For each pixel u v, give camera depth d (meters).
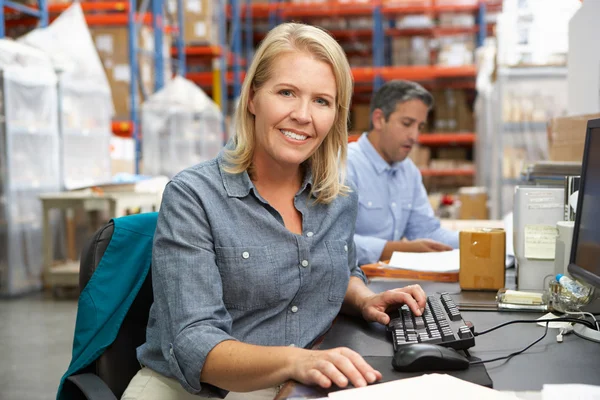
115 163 5.89
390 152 2.48
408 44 8.19
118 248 1.30
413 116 2.40
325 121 1.19
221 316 1.06
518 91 4.41
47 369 2.96
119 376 1.28
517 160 4.47
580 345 1.06
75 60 5.24
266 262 1.17
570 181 1.49
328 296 1.27
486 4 8.04
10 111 4.58
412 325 1.16
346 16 8.72
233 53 8.94
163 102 6.79
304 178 1.29
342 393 0.81
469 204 5.10
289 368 0.89
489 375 0.91
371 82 8.67
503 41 4.22
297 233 1.27
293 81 1.16
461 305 1.38
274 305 1.20
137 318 1.32
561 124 2.18
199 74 8.74
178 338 1.00
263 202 1.20
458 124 8.01
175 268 1.08
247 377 0.93
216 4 8.25
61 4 6.41
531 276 1.53
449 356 0.92
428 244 2.10
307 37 1.17
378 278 1.80
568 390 0.84
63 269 4.66
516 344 1.07
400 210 2.57
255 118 1.23
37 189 4.86
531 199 1.51
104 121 5.62
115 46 6.47
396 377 0.90
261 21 9.32
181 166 6.94
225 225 1.15
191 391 1.02
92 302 1.26
